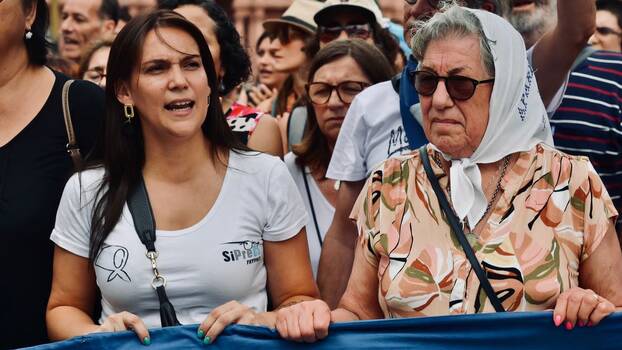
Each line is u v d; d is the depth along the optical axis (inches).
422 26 198.5
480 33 191.2
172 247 207.0
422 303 189.3
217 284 207.6
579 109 249.8
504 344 186.5
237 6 937.5
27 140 228.2
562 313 182.7
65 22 420.5
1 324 224.7
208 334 194.9
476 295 187.3
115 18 427.8
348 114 255.0
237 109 283.7
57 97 232.4
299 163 276.2
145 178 212.2
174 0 276.5
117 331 195.6
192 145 210.8
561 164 191.2
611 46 378.0
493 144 190.9
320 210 273.3
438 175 195.9
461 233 190.2
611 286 188.4
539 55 241.1
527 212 189.2
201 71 209.9
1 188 224.4
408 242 193.0
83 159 222.5
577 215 188.9
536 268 185.9
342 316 198.7
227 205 211.3
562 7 231.3
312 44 324.8
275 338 194.7
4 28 223.9
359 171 252.5
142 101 208.4
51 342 214.1
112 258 207.2
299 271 217.0
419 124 239.3
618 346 184.4
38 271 224.5
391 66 303.4
